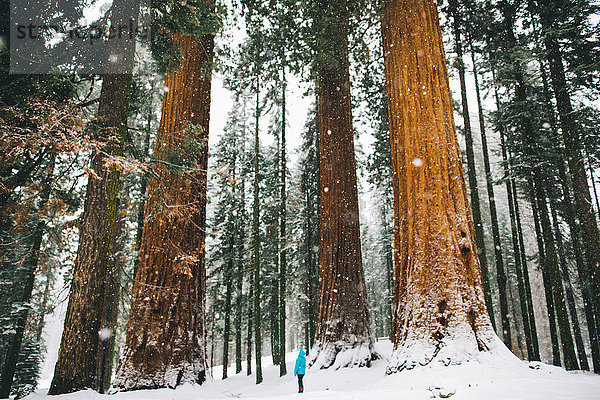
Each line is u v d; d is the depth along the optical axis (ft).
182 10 23.82
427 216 22.70
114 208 22.33
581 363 53.21
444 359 19.10
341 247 36.27
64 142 14.05
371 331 34.50
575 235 49.08
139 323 24.71
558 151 52.31
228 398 23.30
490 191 59.62
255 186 64.59
